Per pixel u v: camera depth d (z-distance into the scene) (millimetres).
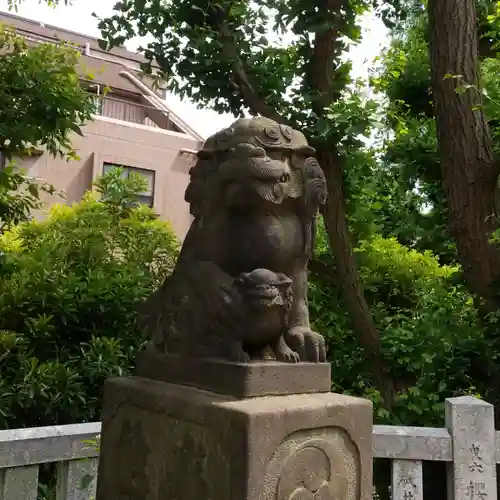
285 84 4035
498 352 3809
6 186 4074
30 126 3850
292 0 3971
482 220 3768
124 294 4633
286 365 1892
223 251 2020
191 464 1815
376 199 6293
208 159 2119
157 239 5336
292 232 1994
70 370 4113
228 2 3988
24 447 2502
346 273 4199
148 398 2029
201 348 2014
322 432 1829
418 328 4328
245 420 1641
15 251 5227
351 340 4711
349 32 4098
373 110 3756
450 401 2975
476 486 2846
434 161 4824
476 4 4969
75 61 4137
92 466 2732
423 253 5992
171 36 4141
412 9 5449
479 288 3824
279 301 1879
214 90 4141
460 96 3781
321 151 3973
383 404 4172
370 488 1919
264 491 1652
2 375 4023
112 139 9195
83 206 5629
